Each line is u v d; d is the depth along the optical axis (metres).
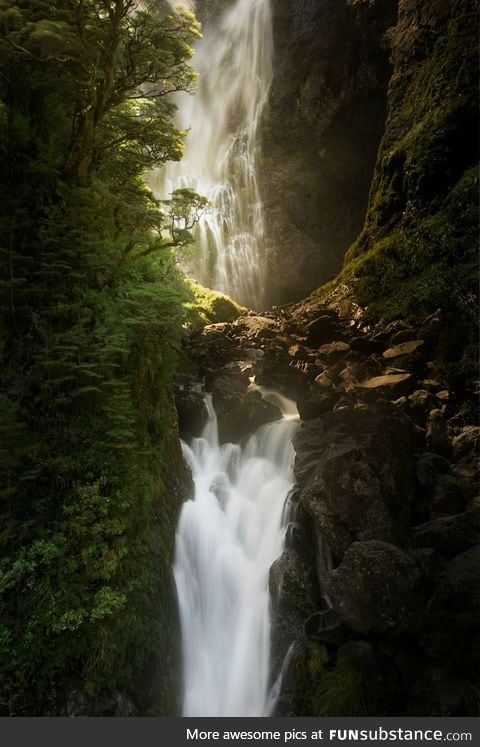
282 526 7.75
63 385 6.22
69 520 5.79
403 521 6.71
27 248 6.30
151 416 7.35
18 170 6.34
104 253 6.62
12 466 5.78
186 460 8.73
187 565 7.37
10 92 6.48
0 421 5.62
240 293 24.41
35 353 6.12
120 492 6.14
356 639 6.16
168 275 9.01
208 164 26.33
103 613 5.52
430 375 10.35
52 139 6.73
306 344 12.62
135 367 7.07
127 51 6.83
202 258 23.91
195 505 8.04
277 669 6.71
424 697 5.37
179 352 9.73
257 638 7.17
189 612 7.12
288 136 23.97
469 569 5.79
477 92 13.12
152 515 6.82
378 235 15.39
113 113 7.61
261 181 24.50
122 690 5.71
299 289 24.38
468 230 11.97
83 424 6.24
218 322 15.18
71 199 6.57
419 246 13.05
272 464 8.89
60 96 6.83
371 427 7.41
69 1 6.05
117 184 8.04
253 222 24.67
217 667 7.12
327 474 6.85
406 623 5.75
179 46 6.95
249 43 25.27
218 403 10.20
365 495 6.66
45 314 6.26
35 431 6.02
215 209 25.02
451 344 10.68
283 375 11.02
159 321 6.76
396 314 12.36
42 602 5.48
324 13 22.08
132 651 5.93
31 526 5.71
